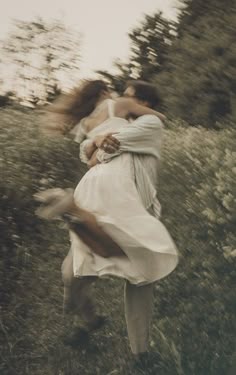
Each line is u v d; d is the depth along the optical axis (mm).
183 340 5316
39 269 6770
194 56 12695
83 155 5352
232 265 5574
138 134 5125
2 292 6613
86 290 5359
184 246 6000
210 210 5773
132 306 5055
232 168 5898
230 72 12117
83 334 5711
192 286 5641
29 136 8055
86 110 5391
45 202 4754
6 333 6082
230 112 12234
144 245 4793
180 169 6941
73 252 5039
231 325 5297
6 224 7125
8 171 7441
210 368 5070
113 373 5301
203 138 7488
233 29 12555
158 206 5188
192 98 12477
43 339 5969
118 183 4984
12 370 5824
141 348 5098
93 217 4805
